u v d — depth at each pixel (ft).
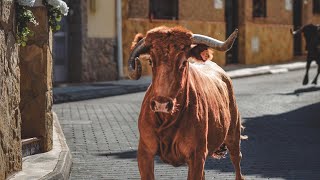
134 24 93.45
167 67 19.17
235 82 89.30
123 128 48.78
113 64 89.66
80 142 42.57
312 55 81.30
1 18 27.32
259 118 54.49
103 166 35.06
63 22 83.56
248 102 65.87
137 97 71.87
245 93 74.49
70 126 49.75
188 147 20.74
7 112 28.37
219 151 26.22
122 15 91.76
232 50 119.03
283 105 63.52
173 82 19.22
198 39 20.12
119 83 85.05
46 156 34.32
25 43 32.32
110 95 74.23
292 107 62.03
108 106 63.05
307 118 54.65
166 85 19.08
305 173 33.24
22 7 30.68
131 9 93.56
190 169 20.94
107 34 88.53
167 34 19.34
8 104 28.60
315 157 37.65
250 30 119.96
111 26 89.30
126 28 92.22
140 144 21.20
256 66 114.93
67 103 65.82
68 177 32.14
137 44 20.57
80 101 67.87
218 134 22.68
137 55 20.59
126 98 70.79
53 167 31.50
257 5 124.47
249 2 119.44
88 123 51.44
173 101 19.16
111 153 38.86
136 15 94.32
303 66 117.08
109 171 33.86
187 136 20.61
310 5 138.72
